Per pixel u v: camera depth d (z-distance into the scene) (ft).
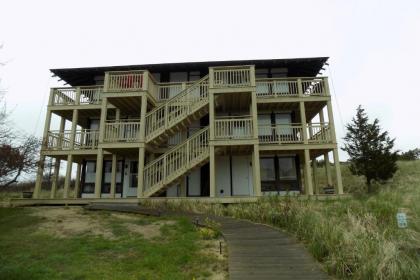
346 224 25.27
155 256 21.40
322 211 29.73
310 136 53.57
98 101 56.29
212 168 44.70
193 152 46.85
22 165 42.01
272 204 34.24
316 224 24.14
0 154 39.63
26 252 22.81
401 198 35.55
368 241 20.25
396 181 67.97
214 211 36.58
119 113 55.88
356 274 17.47
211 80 47.85
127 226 29.91
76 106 56.44
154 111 49.57
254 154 45.50
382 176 67.62
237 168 56.95
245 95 49.85
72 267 19.83
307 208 30.22
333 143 50.14
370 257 18.26
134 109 57.67
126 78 50.67
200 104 48.42
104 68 59.41
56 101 57.41
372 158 68.49
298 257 20.88
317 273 18.45
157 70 61.16
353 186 73.72
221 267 19.70
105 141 48.60
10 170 40.96
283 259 20.52
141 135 47.85
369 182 69.10
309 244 22.75
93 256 21.88
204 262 20.43
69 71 60.49
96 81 63.62
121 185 59.21
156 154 56.54
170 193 56.65
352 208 30.19
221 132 47.60
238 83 49.98
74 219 33.32
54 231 28.68
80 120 65.57
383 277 16.76
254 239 24.72
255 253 21.57
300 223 26.37
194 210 37.91
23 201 47.03
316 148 50.34
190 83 55.01
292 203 32.71
